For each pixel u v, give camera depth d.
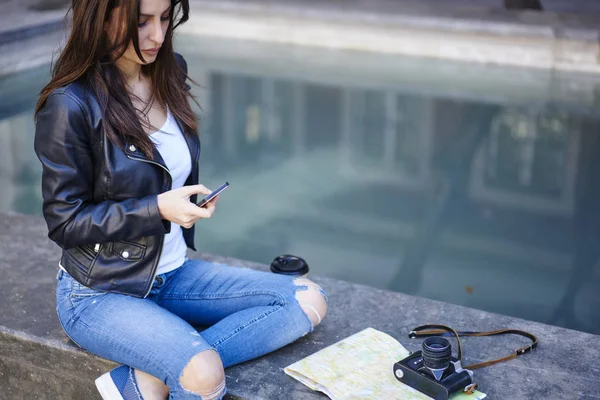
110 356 2.37
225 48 9.66
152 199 2.26
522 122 7.36
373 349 2.64
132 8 2.13
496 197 5.95
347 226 5.43
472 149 6.86
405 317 2.93
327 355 2.60
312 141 7.13
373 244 5.14
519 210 5.69
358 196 5.96
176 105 2.49
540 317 4.16
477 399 2.42
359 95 8.10
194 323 2.70
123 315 2.35
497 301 4.35
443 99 7.93
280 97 8.09
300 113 7.75
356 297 3.07
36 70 8.34
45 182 2.26
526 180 6.23
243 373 2.55
